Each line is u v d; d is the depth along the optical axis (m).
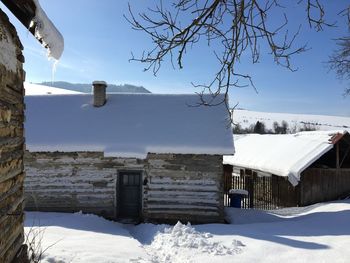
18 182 4.68
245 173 26.19
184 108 17.70
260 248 9.83
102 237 10.76
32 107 18.34
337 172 19.91
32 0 3.58
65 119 17.33
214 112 17.30
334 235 11.39
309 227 12.80
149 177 15.34
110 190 15.45
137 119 17.11
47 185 15.59
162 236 11.37
